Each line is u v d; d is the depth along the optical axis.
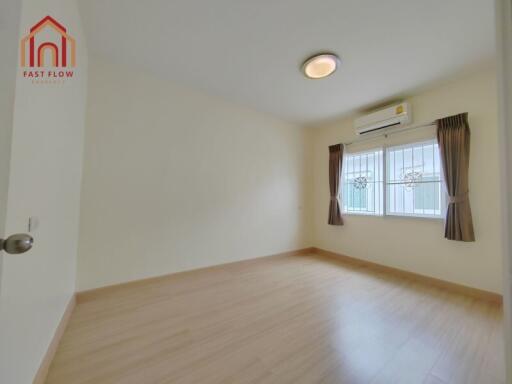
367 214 3.37
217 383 1.17
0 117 0.62
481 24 1.74
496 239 2.19
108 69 2.29
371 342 1.52
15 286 0.83
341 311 1.95
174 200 2.69
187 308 1.97
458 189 2.36
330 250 3.91
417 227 2.78
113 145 2.29
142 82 2.48
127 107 2.39
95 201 2.18
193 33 1.90
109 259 2.24
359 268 3.21
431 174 2.71
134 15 1.72
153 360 1.33
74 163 1.78
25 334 0.93
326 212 4.03
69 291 1.80
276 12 1.68
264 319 1.80
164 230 2.60
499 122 0.62
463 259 2.39
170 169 2.66
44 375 1.17
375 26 1.79
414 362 1.34
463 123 2.36
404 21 1.73
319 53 2.13
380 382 1.20
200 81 2.67
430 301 2.15
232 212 3.21
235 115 3.26
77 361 1.31
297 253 3.99
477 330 1.67
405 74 2.42
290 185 3.94
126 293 2.25
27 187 0.90
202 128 2.93
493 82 2.24
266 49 2.09
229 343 1.50
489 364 1.33
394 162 3.09
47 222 1.17
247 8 1.65
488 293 2.20
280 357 1.37
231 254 3.19
